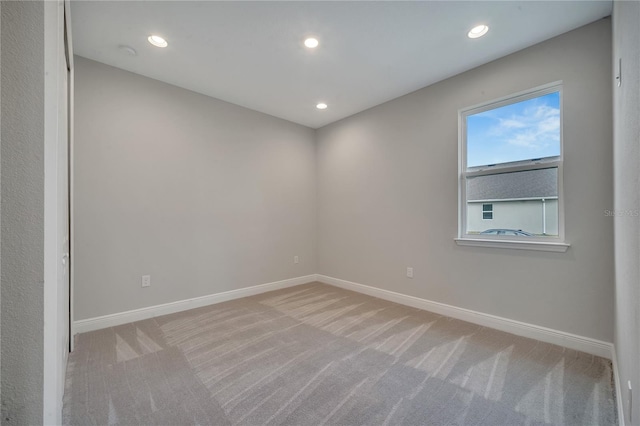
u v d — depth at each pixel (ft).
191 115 10.88
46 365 2.09
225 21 7.07
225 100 11.78
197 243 11.02
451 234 9.91
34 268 2.05
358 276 13.19
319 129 15.14
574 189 7.43
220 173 11.69
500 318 8.71
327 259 14.75
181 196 10.62
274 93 11.15
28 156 2.04
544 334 7.87
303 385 5.98
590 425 4.84
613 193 6.66
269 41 7.89
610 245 6.90
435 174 10.37
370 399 5.54
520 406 5.32
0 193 1.96
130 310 9.46
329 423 4.92
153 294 9.95
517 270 8.40
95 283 8.82
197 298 10.99
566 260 7.55
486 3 6.49
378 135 12.32
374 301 11.75
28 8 2.05
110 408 5.26
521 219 8.50
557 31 7.49
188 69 9.35
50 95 2.15
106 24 7.12
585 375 6.24
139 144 9.66
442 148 10.16
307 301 11.73
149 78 9.86
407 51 8.38
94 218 8.80
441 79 10.10
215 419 5.01
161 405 5.36
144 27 7.25
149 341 8.00
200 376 6.30
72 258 7.40
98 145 8.87
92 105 8.78
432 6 6.59
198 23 7.13
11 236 1.98
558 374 6.31
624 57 4.22
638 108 3.12
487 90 9.02
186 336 8.35
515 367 6.62
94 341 7.97
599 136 7.04
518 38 7.79
